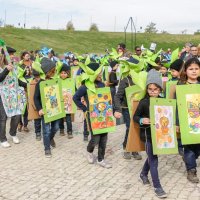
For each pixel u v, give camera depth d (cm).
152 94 608
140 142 623
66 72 979
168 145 605
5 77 909
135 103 615
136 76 629
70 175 709
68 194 621
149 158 607
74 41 5631
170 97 682
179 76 729
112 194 617
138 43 5909
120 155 831
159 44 5931
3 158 823
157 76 607
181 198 595
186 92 630
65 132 1063
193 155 657
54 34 5750
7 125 1164
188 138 629
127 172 720
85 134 957
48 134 832
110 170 734
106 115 736
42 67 845
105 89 738
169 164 758
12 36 4966
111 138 984
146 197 601
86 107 741
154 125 591
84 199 600
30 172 730
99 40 5912
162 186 644
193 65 648
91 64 742
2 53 907
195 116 631
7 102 919
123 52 1266
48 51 1512
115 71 1016
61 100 848
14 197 615
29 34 5356
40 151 875
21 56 1134
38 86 824
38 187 654
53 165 770
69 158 816
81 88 740
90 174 713
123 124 1147
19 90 969
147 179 653
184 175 695
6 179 695
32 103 888
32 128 1124
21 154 852
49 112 827
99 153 752
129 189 636
